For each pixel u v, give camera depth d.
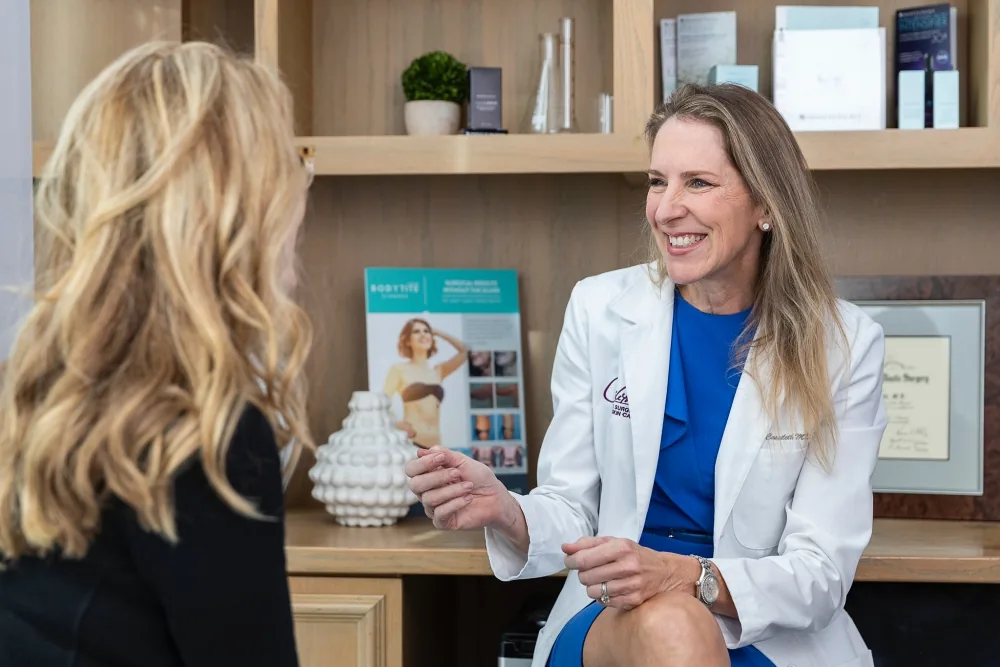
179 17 2.35
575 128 2.29
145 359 0.93
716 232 1.67
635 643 1.43
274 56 2.20
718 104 1.68
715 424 1.74
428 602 2.22
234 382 0.93
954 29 2.21
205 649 0.91
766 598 1.55
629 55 2.13
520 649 2.03
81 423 0.91
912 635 2.07
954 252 2.37
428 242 2.49
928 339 2.29
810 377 1.68
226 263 0.94
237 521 0.92
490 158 2.15
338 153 2.17
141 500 0.88
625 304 1.83
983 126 2.15
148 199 0.93
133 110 0.96
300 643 1.98
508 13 2.45
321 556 1.96
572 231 2.46
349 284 2.50
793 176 1.71
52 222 0.99
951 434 2.27
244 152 0.98
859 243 2.39
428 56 2.33
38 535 0.89
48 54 2.32
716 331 1.77
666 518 1.77
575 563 1.47
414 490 1.64
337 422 2.49
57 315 0.94
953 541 2.04
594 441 1.84
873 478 2.28
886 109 2.34
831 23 2.23
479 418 2.38
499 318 2.42
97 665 0.90
